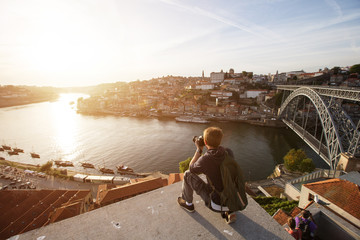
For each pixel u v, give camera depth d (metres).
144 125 141.38
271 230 3.12
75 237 2.86
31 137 114.44
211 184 3.17
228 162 3.11
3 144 102.81
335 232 5.60
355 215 12.53
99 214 3.34
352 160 41.03
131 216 3.35
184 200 3.63
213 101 187.50
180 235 3.00
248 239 2.93
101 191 39.53
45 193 39.16
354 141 43.12
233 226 3.19
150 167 73.19
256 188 44.81
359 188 13.83
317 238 5.91
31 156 87.00
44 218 32.88
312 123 115.38
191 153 83.38
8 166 69.12
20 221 32.81
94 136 113.88
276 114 140.62
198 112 174.88
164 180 39.88
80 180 59.47
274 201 23.20
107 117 179.12
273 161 72.56
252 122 134.75
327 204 14.29
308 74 186.38
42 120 166.00
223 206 3.18
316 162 70.44
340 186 14.69
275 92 168.25
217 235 3.01
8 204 37.25
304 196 16.47
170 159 78.56
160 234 3.01
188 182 3.48
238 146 88.88
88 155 86.25
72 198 36.69
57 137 113.44
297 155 51.94
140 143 98.31
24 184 56.66
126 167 71.56
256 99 177.38
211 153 3.18
